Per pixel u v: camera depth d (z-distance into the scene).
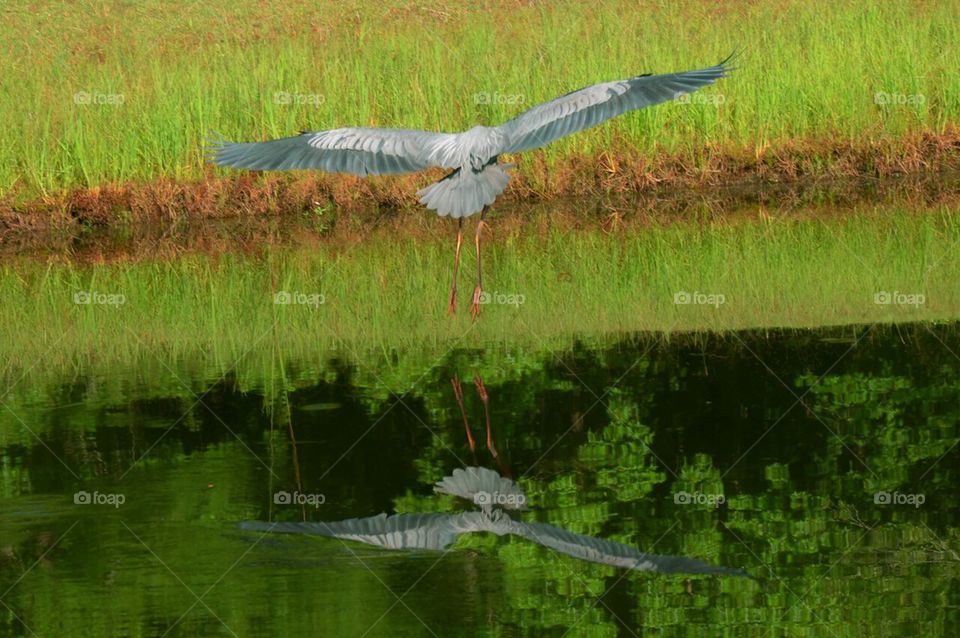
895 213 20.67
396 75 25.66
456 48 27.73
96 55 29.69
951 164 23.84
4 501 9.72
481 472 10.04
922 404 11.20
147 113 24.31
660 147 24.05
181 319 15.92
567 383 12.18
